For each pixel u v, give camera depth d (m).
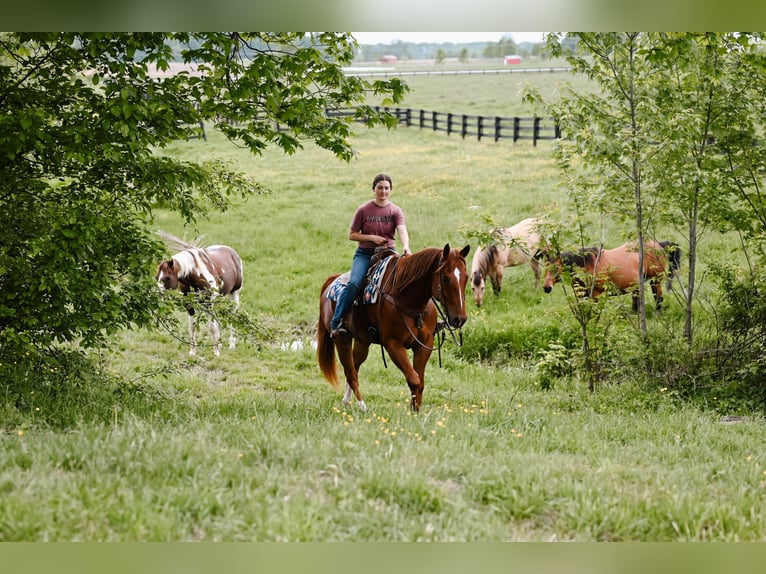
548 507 6.40
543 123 47.25
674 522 6.06
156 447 6.93
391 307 10.60
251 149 11.76
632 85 13.54
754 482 7.43
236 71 11.00
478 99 76.75
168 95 10.81
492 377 15.66
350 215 30.83
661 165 13.32
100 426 7.91
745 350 13.49
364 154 45.31
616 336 14.02
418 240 26.45
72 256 9.91
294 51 11.36
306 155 45.50
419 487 6.37
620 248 18.02
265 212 31.72
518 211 29.20
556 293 20.86
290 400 12.41
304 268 24.84
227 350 17.56
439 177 36.09
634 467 7.86
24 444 7.00
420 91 90.75
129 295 10.80
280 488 6.33
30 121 9.20
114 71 10.27
